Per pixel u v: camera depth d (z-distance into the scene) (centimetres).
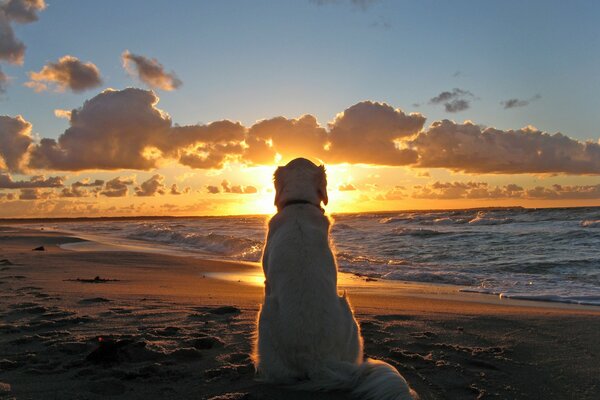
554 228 1068
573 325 223
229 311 239
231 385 137
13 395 128
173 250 862
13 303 259
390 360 166
